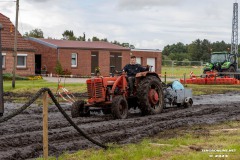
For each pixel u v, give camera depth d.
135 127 12.35
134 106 15.48
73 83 31.17
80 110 14.64
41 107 18.03
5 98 21.88
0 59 10.59
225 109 17.00
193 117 14.60
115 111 13.95
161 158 8.45
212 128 12.09
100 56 45.56
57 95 23.42
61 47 42.66
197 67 55.09
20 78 35.94
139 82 15.15
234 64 40.81
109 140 10.37
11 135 10.89
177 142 9.87
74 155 8.70
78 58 43.94
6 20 40.34
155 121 13.64
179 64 56.66
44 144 8.30
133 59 15.40
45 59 43.69
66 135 10.73
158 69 50.28
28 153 8.88
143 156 8.56
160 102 15.62
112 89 14.42
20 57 40.19
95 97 14.45
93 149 9.24
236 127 12.27
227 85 34.44
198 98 23.70
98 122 13.19
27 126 12.27
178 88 17.20
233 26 62.41
